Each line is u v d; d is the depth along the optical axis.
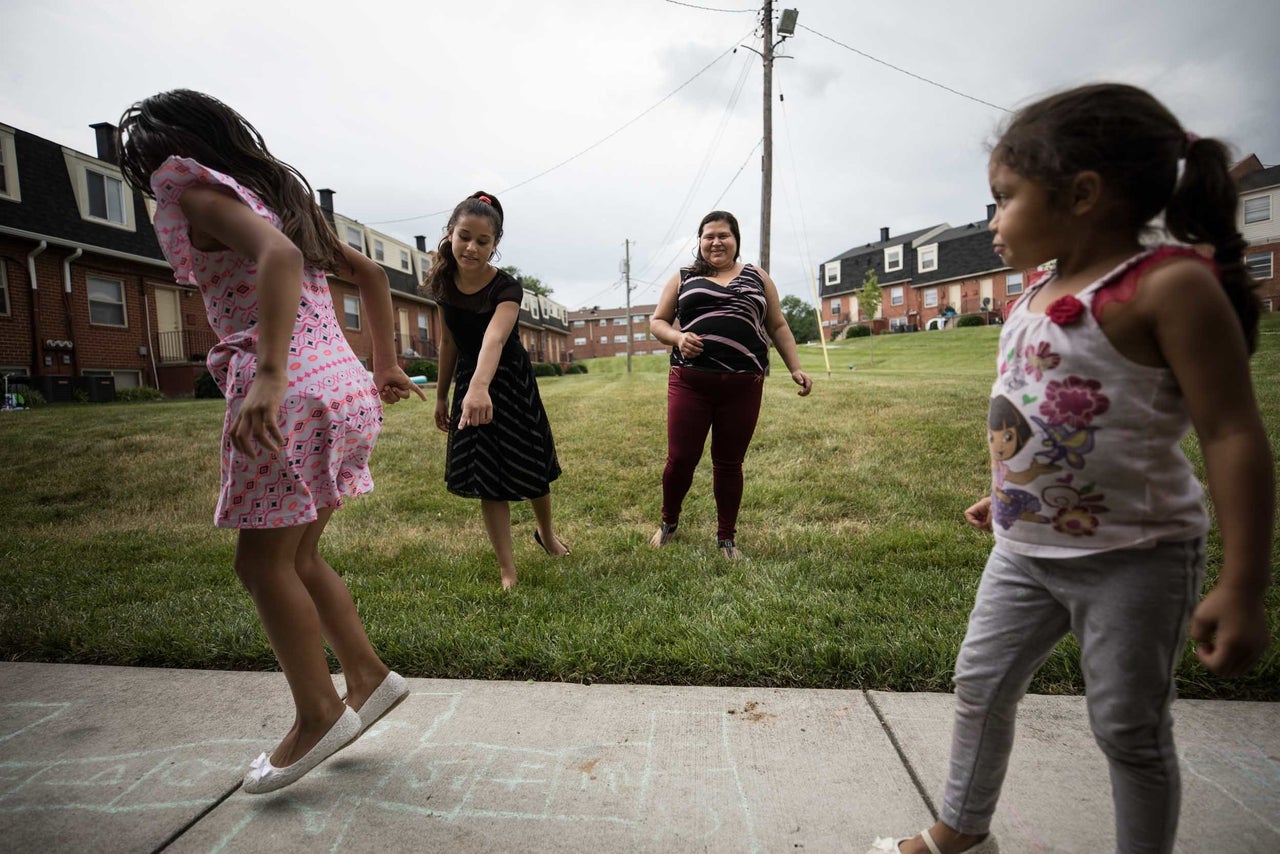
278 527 1.49
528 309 45.28
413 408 9.41
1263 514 0.94
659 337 3.42
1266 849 1.38
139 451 6.30
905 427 6.06
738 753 1.75
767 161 16.78
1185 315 0.96
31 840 1.47
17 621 2.60
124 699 2.08
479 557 3.41
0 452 6.32
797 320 75.88
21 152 14.62
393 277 26.98
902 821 1.49
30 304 14.17
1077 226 1.09
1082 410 1.06
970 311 37.72
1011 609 1.20
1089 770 1.65
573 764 1.72
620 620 2.51
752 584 2.89
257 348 1.42
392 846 1.45
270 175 1.58
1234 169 1.04
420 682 2.16
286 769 1.54
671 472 3.46
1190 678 2.01
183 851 1.44
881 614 2.51
